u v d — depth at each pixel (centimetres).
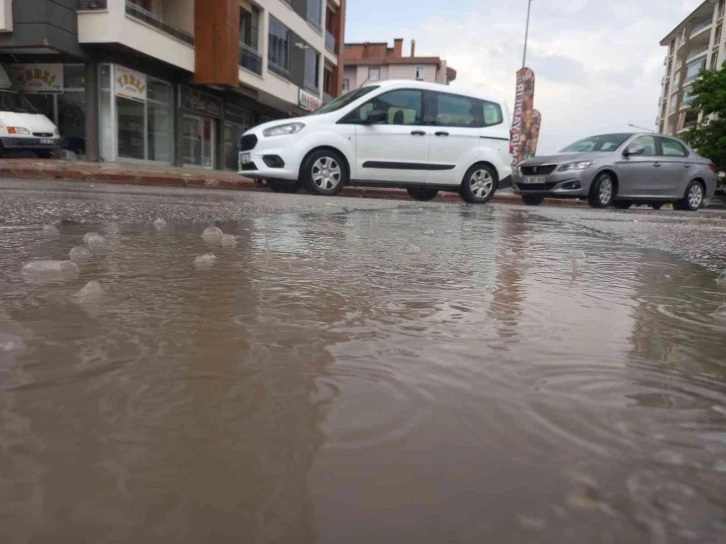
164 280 163
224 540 44
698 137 3103
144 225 314
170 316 121
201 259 197
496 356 99
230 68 1825
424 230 364
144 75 1681
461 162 905
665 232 450
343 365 90
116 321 115
